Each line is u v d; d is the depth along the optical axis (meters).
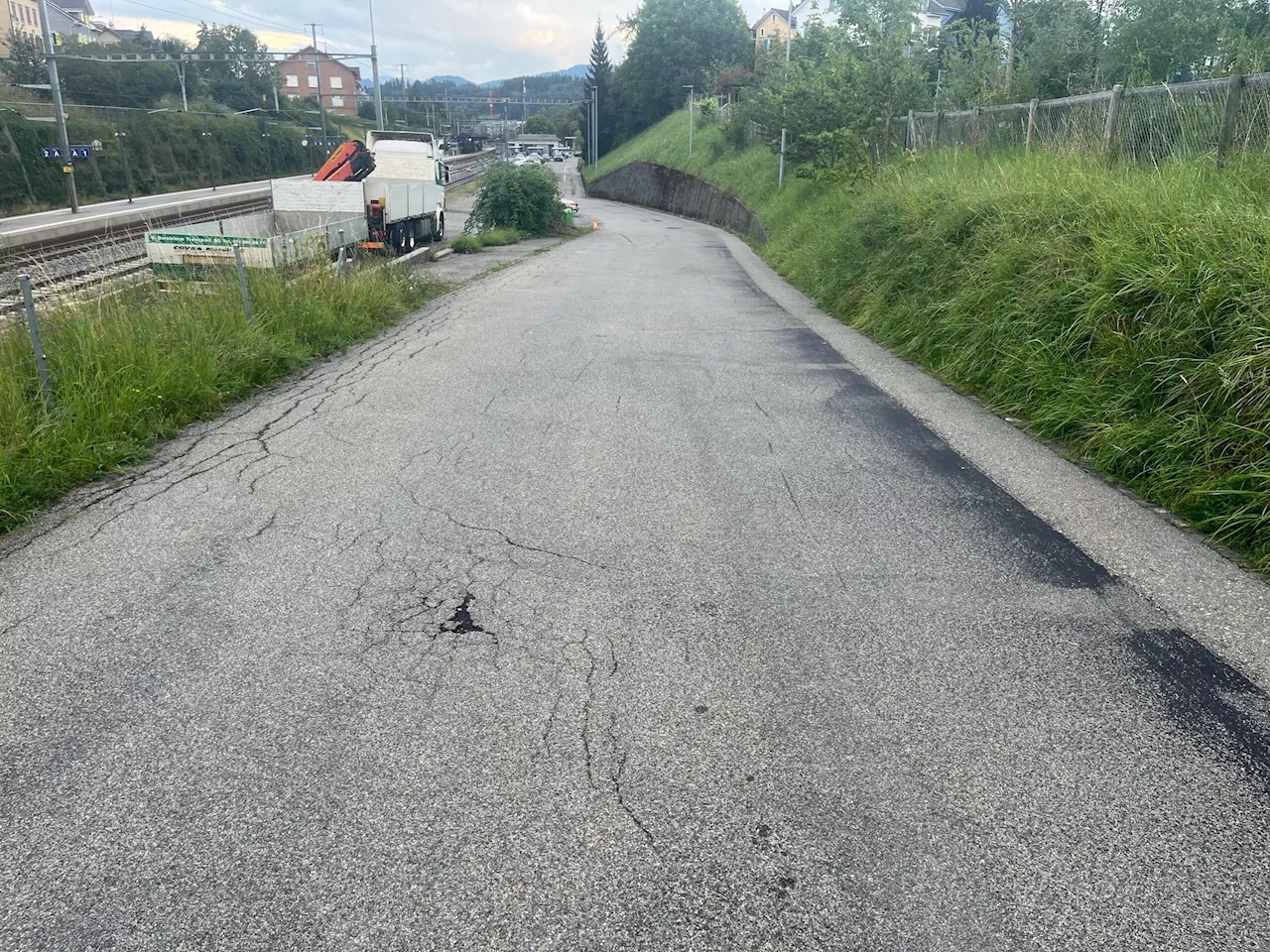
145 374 6.43
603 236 30.44
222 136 61.81
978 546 4.30
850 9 29.61
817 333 10.43
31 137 40.38
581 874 2.29
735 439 6.10
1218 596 3.77
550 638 3.44
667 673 3.20
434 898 2.21
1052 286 7.17
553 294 14.02
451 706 2.99
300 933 2.10
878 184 15.26
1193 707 3.01
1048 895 2.22
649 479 5.27
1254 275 5.20
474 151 112.62
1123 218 7.05
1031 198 8.80
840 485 5.18
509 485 5.16
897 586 3.88
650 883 2.26
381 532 4.47
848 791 2.59
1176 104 9.70
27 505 4.74
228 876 2.27
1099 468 5.41
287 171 71.12
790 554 4.21
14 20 79.06
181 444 5.96
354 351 9.22
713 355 9.02
